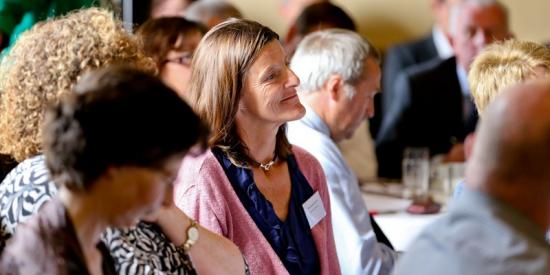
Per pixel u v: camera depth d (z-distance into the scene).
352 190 5.55
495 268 2.88
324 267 4.68
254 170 4.54
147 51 6.50
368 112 5.89
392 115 10.36
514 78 4.71
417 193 7.93
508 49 4.89
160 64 6.53
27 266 2.66
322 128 5.70
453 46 10.57
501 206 2.96
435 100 10.33
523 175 2.93
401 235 6.82
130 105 2.60
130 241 3.21
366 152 9.49
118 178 2.64
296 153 4.89
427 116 10.30
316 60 5.69
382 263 5.51
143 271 3.15
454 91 10.41
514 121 2.94
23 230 2.74
